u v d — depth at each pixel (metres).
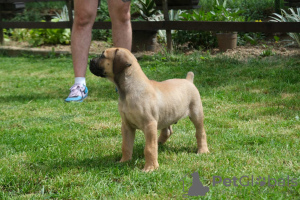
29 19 14.63
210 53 9.52
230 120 4.91
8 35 14.16
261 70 7.27
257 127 4.57
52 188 3.11
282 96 5.82
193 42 10.17
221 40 9.45
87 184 3.12
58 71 9.13
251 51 9.14
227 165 3.38
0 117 5.51
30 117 5.48
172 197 2.87
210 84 6.86
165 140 4.18
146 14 10.64
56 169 3.48
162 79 7.44
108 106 5.89
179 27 9.18
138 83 3.36
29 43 12.91
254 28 8.20
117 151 3.96
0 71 9.38
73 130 4.77
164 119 3.52
